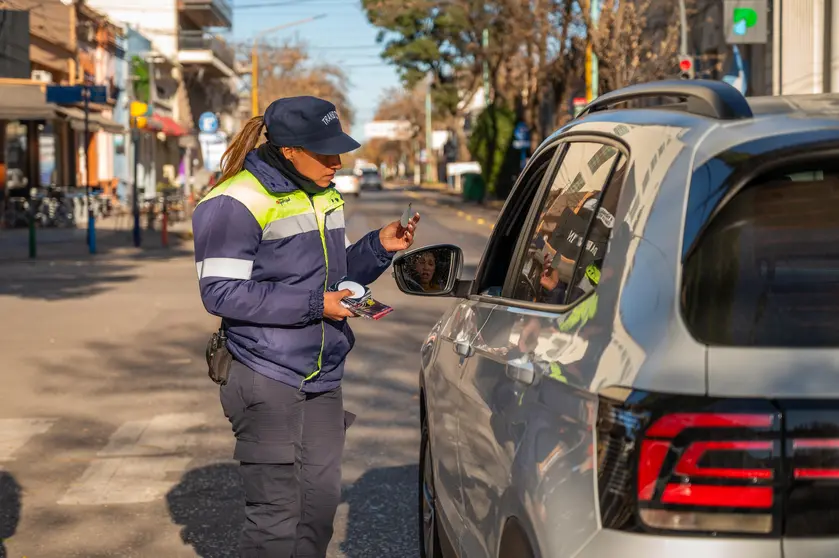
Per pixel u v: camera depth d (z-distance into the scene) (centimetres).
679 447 212
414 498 607
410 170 16888
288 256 391
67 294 1633
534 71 4644
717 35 3497
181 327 1276
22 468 683
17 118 3034
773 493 208
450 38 6456
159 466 682
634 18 3362
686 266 226
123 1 6019
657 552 213
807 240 225
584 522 229
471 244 2600
